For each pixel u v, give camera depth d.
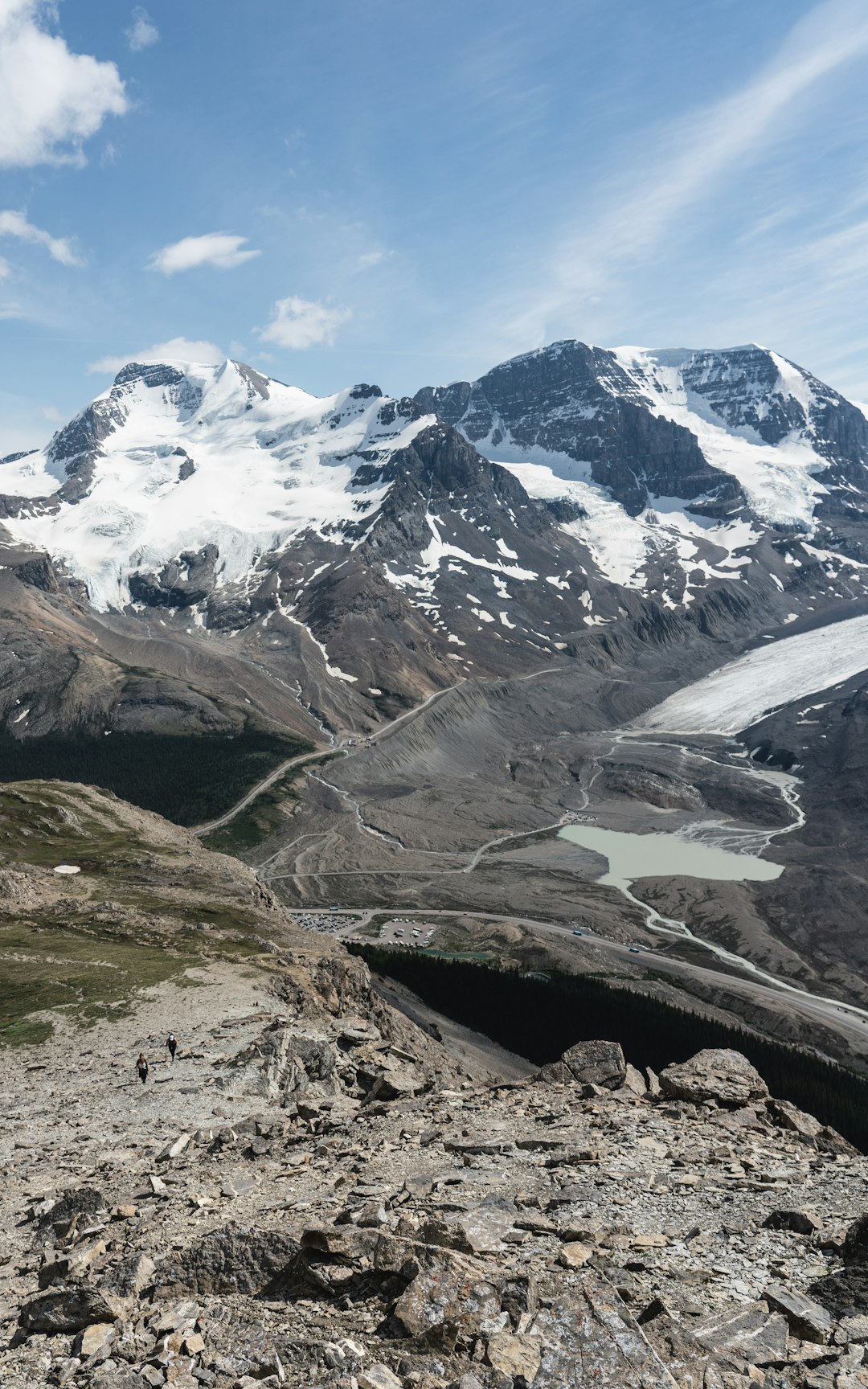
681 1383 11.31
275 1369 12.48
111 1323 15.05
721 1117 27.94
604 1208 18.88
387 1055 52.66
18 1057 56.91
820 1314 13.21
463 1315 13.10
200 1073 49.69
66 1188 29.91
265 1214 21.48
